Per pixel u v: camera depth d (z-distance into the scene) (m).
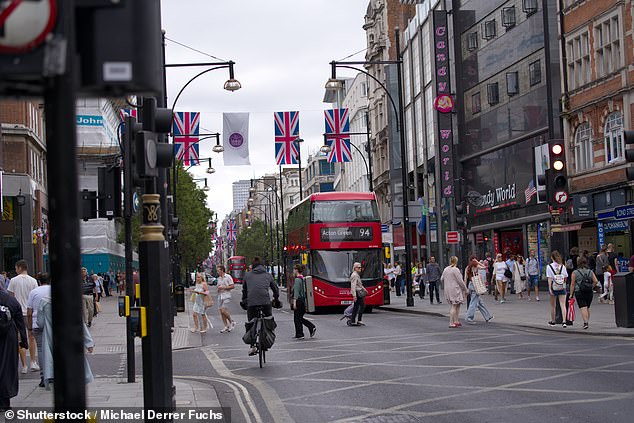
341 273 34.09
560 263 21.55
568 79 39.53
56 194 3.45
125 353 20.56
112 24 3.89
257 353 18.58
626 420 9.51
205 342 23.64
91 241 72.31
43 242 53.25
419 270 42.16
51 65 3.41
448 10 53.78
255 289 17.05
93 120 69.62
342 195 34.78
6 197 48.12
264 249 119.69
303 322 23.12
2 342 11.23
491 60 48.19
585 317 20.36
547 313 26.67
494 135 47.94
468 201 51.81
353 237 34.34
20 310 11.58
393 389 12.91
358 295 26.61
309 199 34.97
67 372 3.43
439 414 10.52
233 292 87.31
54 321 3.45
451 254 54.38
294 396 12.66
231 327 27.38
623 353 15.80
